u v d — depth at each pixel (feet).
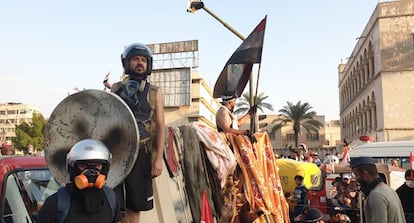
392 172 32.94
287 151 139.54
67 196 7.64
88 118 9.28
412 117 118.01
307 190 31.40
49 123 9.36
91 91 9.29
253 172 14.98
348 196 30.19
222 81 23.75
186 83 164.35
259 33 22.77
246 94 165.07
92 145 7.72
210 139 14.24
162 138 10.32
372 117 137.28
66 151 9.22
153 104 10.35
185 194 12.92
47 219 7.45
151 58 10.42
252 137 15.42
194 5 36.40
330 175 34.42
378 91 126.11
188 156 13.46
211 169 14.51
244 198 14.64
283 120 204.74
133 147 9.00
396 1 122.62
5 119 419.95
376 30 127.95
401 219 14.58
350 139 189.67
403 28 121.39
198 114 163.22
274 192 16.30
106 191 8.05
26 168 9.32
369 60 140.46
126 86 10.19
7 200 8.48
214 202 14.28
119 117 9.11
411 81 119.24
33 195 9.14
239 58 22.91
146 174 10.06
